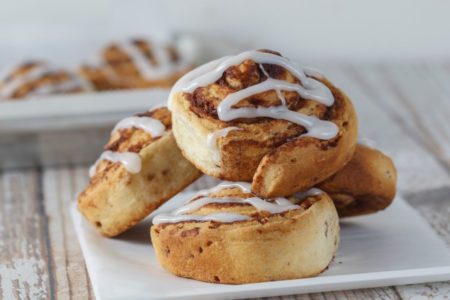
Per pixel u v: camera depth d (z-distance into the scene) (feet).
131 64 2.80
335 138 1.78
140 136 1.91
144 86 2.72
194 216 1.77
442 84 2.90
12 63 2.89
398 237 1.90
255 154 1.76
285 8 3.12
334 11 3.12
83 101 2.41
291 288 1.71
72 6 3.17
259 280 1.72
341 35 3.14
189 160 1.82
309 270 1.74
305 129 1.78
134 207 1.88
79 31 3.14
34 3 3.15
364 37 3.14
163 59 2.82
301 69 1.83
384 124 2.59
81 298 1.79
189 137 1.80
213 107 1.78
